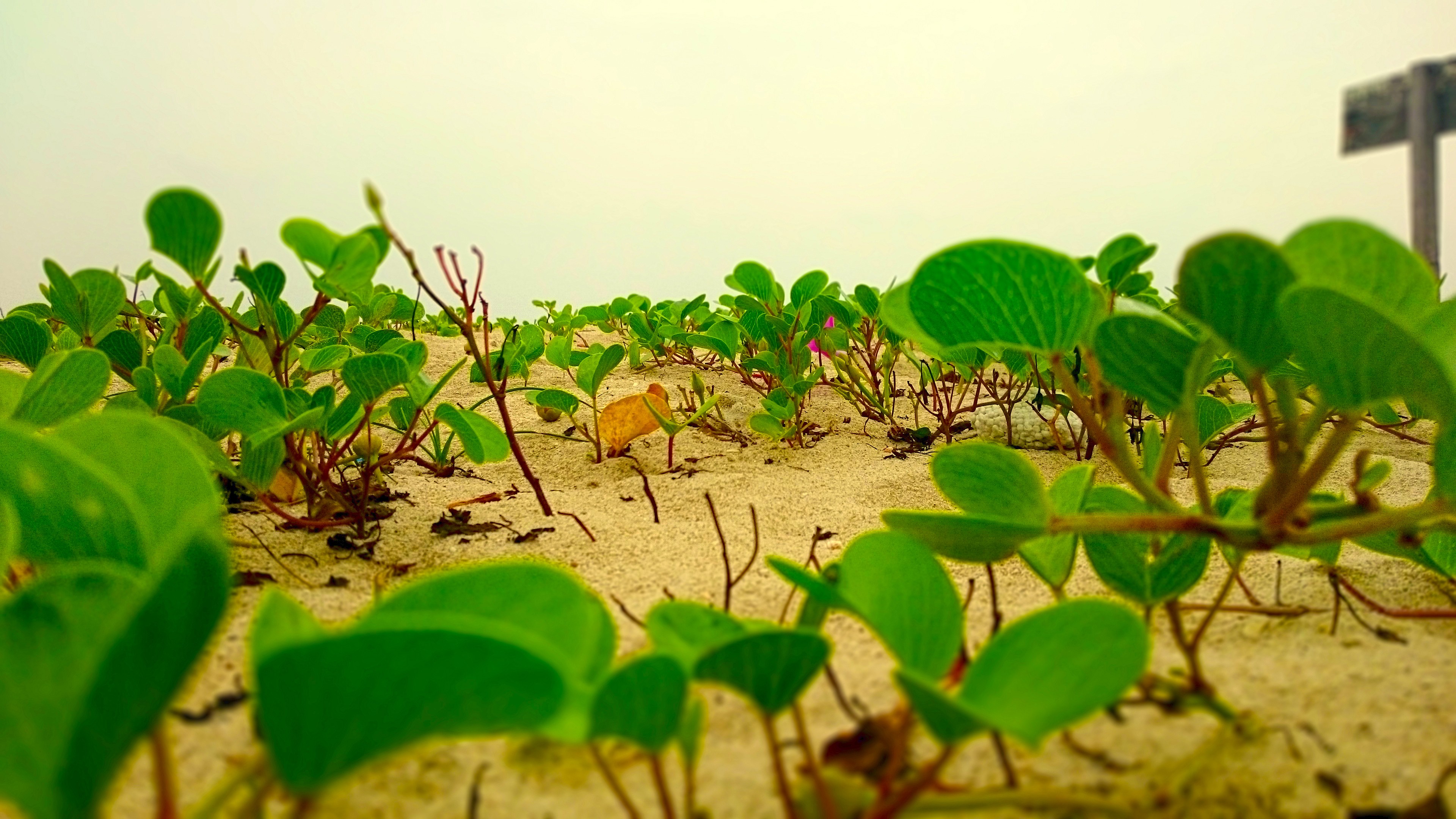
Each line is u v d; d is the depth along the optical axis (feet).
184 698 1.42
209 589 0.83
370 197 1.86
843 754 1.25
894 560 1.27
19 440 0.95
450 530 2.64
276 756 0.76
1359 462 1.21
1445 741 1.24
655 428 3.97
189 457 1.06
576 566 2.33
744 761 1.27
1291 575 2.00
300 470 2.59
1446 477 1.04
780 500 3.09
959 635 1.21
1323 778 1.17
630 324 6.66
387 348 3.01
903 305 1.42
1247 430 3.94
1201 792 1.16
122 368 3.13
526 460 3.85
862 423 4.72
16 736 0.77
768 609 1.98
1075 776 1.20
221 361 4.99
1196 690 1.31
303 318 2.53
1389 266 1.17
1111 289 2.35
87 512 1.01
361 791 1.20
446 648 0.74
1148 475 2.13
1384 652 1.54
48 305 4.80
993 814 1.13
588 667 1.07
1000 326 1.26
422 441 3.60
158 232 1.79
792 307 4.58
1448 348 1.24
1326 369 1.03
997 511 1.35
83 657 0.86
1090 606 1.03
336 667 0.74
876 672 1.54
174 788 0.85
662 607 1.23
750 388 5.54
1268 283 1.05
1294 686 1.40
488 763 1.26
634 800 1.19
